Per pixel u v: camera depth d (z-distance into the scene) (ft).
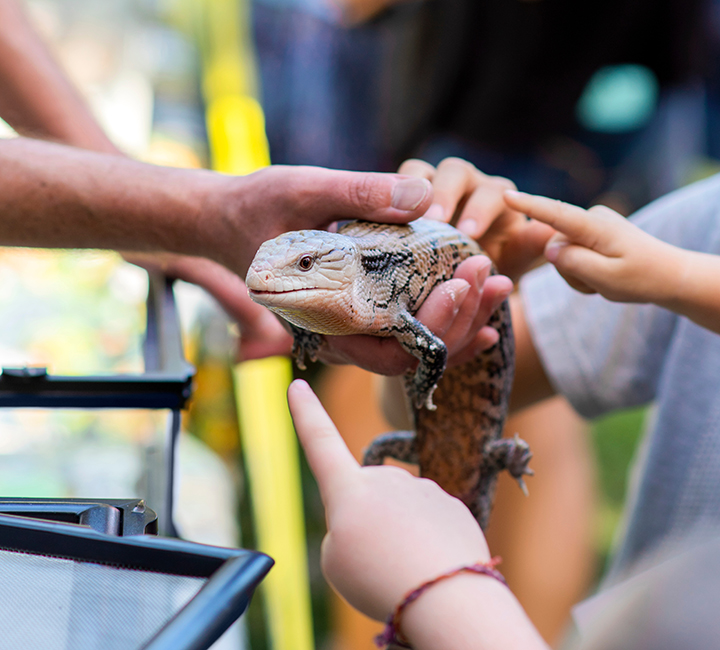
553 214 4.18
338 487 3.86
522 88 6.48
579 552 5.73
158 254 4.50
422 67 6.80
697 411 4.58
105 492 5.01
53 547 3.59
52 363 5.65
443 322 4.16
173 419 4.13
